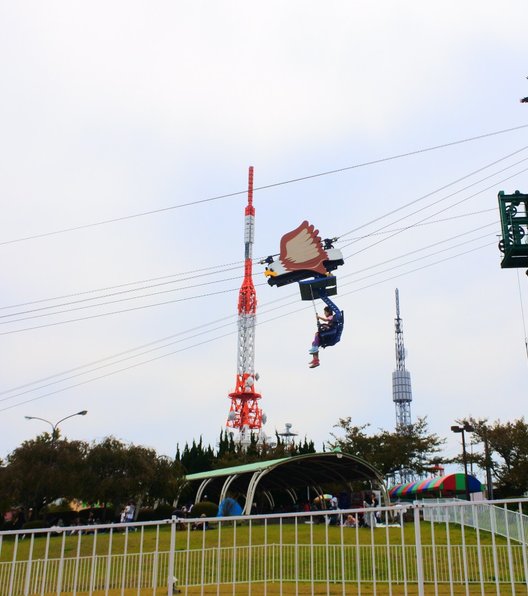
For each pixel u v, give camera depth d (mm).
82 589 16266
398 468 65688
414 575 18750
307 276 39344
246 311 106125
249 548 13336
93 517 56531
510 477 54906
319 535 29234
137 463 51312
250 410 103938
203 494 67188
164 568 17703
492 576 18438
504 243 23281
